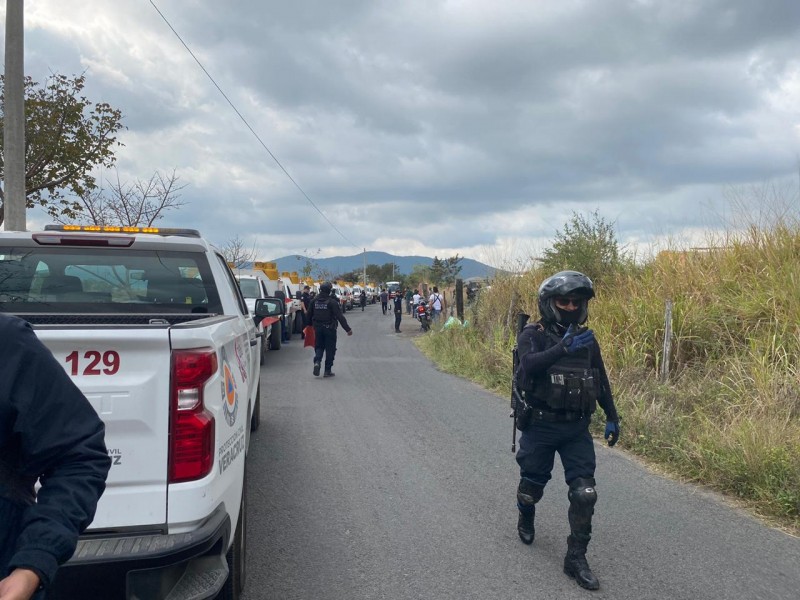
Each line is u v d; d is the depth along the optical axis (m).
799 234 10.88
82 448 1.82
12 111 10.38
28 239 4.59
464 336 16.25
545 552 4.68
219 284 4.99
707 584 4.20
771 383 7.74
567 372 4.25
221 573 3.08
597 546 4.80
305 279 37.12
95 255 4.81
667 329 9.43
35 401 1.78
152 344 2.88
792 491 5.45
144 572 2.79
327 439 7.79
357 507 5.54
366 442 7.66
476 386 11.86
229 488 3.32
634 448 7.30
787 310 9.29
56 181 14.16
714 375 8.89
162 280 4.95
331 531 5.03
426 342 19.70
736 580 4.26
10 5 10.30
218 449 3.12
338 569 4.39
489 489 6.00
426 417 9.05
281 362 15.52
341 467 6.66
